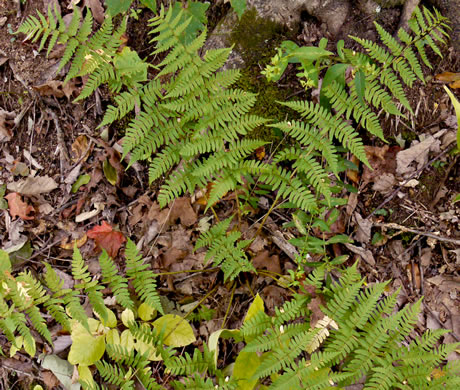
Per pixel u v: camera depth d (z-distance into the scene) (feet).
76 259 8.23
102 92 10.46
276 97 9.89
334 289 8.07
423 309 9.18
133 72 8.60
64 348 9.42
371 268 9.55
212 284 9.73
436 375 8.48
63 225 10.26
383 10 9.86
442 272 9.34
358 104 8.48
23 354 9.49
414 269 9.46
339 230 9.69
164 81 10.16
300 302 8.16
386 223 9.60
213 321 9.52
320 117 8.46
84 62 9.00
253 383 8.13
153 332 8.28
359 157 8.29
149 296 8.36
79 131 10.48
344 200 8.95
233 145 8.71
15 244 10.02
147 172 10.39
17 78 10.54
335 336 7.73
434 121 9.59
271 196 10.11
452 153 9.41
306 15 9.98
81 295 9.87
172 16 9.50
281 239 9.80
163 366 9.39
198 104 8.68
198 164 9.18
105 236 10.06
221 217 10.10
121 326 9.50
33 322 8.16
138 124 8.70
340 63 9.12
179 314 9.62
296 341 7.66
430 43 8.29
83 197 10.30
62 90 10.36
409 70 8.41
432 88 9.64
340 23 10.03
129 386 7.82
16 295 8.10
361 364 7.63
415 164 9.62
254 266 9.65
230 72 8.63
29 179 10.16
